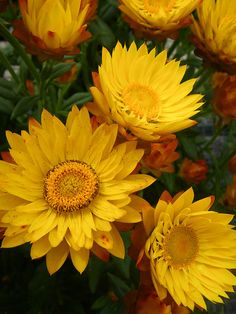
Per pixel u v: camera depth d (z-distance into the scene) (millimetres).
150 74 213
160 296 190
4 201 191
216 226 201
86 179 195
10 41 231
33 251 184
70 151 199
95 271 249
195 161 290
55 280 278
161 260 202
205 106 282
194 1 219
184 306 205
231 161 291
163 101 213
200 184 302
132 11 224
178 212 198
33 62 246
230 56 232
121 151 188
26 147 193
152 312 198
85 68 303
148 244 188
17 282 314
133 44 208
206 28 233
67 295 299
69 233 191
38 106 266
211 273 206
